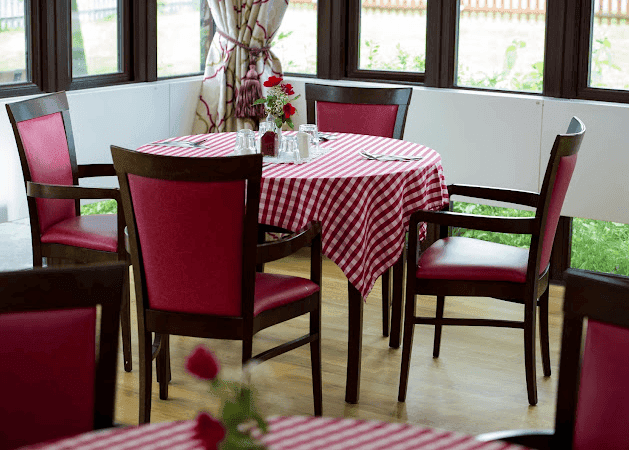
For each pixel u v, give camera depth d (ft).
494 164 16.35
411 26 17.54
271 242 9.34
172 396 11.07
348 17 18.16
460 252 11.23
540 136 15.81
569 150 10.30
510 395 11.29
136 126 16.67
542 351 11.75
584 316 5.24
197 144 12.58
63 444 4.66
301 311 10.01
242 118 17.80
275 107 12.00
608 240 15.84
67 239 11.75
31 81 15.52
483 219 10.51
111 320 5.39
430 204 11.94
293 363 12.20
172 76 18.21
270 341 13.07
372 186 10.80
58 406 5.32
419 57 17.60
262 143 11.98
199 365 3.50
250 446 3.65
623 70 15.52
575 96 15.94
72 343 5.32
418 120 16.90
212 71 17.83
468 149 16.55
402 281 12.66
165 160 8.63
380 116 14.70
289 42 18.76
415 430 4.92
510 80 16.67
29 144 11.73
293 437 4.82
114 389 5.41
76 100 15.39
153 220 8.98
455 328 13.69
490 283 10.69
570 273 5.29
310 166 11.46
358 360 10.87
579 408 5.26
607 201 15.31
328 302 14.75
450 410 10.84
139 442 4.69
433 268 10.77
